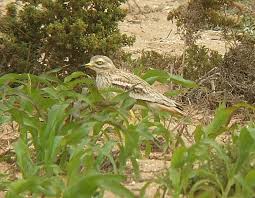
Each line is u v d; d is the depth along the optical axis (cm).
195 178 912
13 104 1073
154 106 1350
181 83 1302
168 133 1080
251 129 870
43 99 1088
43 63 1689
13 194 799
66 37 1642
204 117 1444
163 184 880
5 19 1695
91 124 956
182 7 1800
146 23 2645
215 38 2359
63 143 940
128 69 1716
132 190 913
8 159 1141
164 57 1859
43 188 797
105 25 1702
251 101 1627
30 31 1691
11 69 1662
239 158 870
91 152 922
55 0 1677
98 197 852
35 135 1030
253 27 2020
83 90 1120
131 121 1318
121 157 973
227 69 1659
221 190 882
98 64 1420
